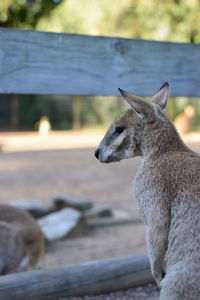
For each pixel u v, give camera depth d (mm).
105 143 4676
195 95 6188
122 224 11047
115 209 12422
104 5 22453
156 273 4371
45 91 5488
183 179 4199
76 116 34625
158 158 4430
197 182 4148
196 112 33031
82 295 5375
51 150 24188
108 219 11188
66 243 9406
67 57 5547
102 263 5523
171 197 4203
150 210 4301
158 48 5938
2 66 5285
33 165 19547
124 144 4598
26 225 6484
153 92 5965
